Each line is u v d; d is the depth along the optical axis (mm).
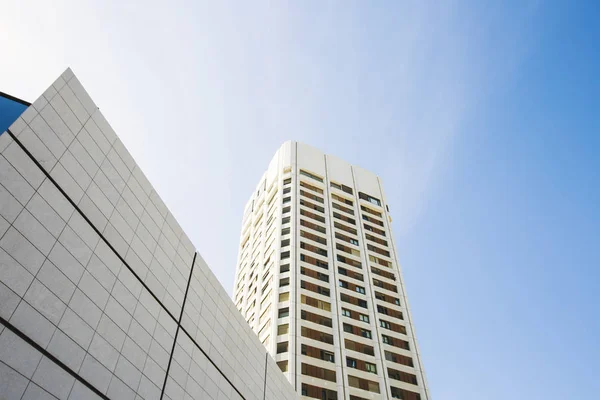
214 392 22547
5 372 11883
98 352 15312
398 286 67125
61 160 15414
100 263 16266
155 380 18094
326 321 55312
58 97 15992
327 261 63656
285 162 80625
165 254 20906
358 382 50594
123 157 19031
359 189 82312
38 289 13406
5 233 12766
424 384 54625
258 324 57469
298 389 46438
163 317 19641
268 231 70625
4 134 13570
